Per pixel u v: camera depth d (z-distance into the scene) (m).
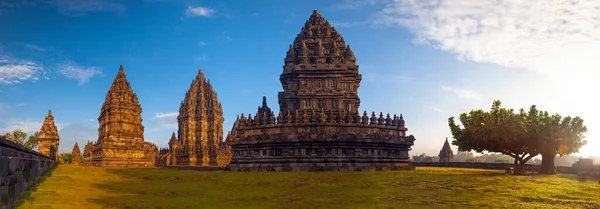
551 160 49.09
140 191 30.33
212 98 136.00
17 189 20.33
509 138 47.28
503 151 49.81
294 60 65.12
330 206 23.84
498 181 35.31
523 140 46.94
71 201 22.41
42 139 83.62
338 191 30.78
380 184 34.69
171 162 123.75
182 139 128.75
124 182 35.78
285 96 64.12
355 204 24.59
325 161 50.84
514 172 48.72
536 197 26.39
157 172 44.22
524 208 22.84
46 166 37.50
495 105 50.56
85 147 115.38
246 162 54.03
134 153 88.75
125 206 22.81
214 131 132.75
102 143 85.81
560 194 27.52
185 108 130.50
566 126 46.97
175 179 38.94
